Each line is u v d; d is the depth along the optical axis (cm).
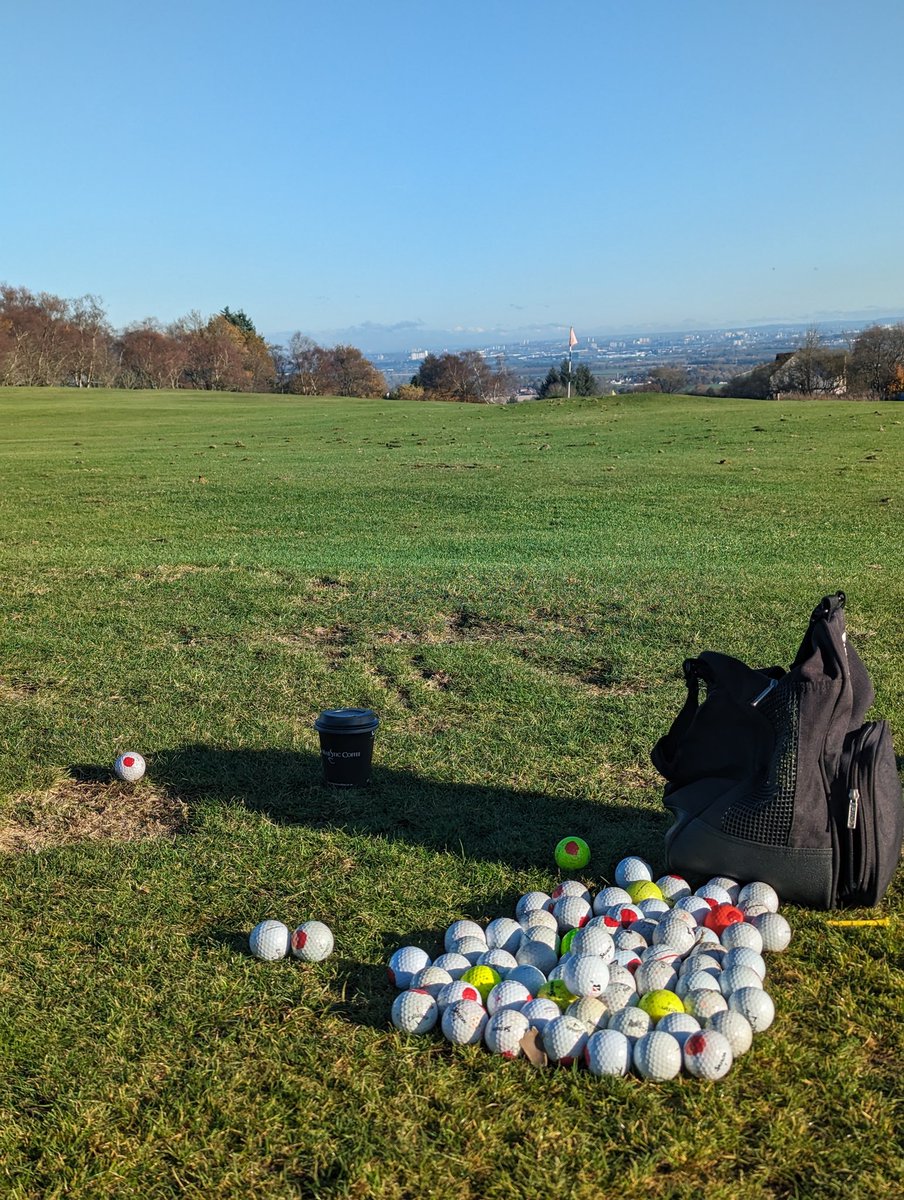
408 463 641
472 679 205
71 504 471
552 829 142
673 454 668
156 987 107
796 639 229
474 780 158
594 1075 91
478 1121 86
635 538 368
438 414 1198
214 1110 89
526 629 244
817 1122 86
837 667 115
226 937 116
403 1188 80
